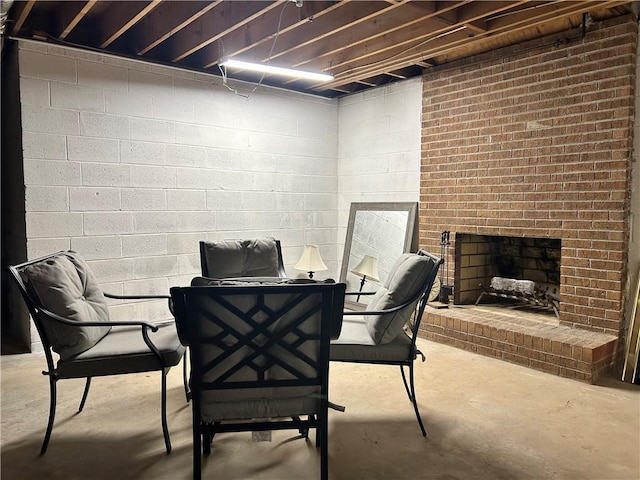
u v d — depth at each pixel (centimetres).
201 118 439
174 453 220
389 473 204
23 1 292
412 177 467
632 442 231
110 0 333
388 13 334
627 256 329
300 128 511
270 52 382
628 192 323
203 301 177
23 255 363
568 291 351
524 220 373
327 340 188
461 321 378
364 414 261
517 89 374
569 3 293
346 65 435
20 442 228
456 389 296
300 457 217
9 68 367
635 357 311
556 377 317
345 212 542
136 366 219
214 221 453
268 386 188
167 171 421
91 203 381
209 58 416
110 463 211
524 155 371
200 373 182
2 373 317
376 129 501
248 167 474
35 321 213
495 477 201
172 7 335
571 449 224
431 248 447
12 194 380
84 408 266
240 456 218
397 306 235
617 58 319
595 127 331
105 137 385
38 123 354
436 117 438
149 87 406
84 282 247
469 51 406
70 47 363
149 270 414
